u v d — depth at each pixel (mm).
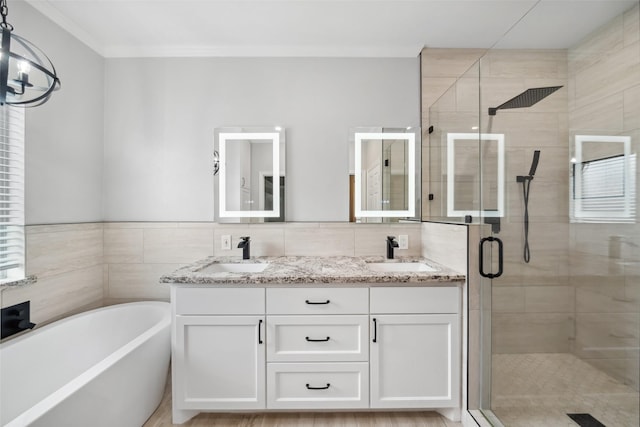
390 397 1617
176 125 2193
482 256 1603
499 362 1587
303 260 2078
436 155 2150
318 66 2201
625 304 1397
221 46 2156
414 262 2070
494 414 1569
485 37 2080
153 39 2076
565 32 1536
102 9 1771
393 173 2215
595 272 1476
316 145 2207
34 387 1593
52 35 1801
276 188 2191
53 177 1809
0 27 1169
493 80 1649
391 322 1609
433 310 1619
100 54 2145
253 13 1812
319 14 1824
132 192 2186
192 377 1599
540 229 1577
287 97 2201
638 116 1354
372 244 2209
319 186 2209
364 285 1612
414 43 2146
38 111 1723
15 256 1627
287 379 1609
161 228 2182
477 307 1600
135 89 2184
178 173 2193
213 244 2193
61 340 1729
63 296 1858
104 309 1969
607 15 1439
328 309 1604
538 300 1580
